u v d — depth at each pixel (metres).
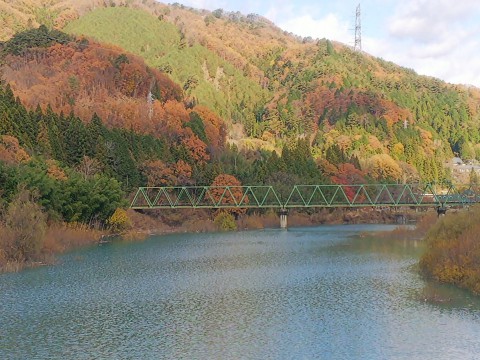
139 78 194.50
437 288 51.00
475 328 38.25
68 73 179.88
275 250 82.00
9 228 65.88
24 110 110.19
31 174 81.62
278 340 36.56
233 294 50.09
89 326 40.00
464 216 60.47
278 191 135.88
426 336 36.75
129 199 116.12
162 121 160.88
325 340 36.34
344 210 147.62
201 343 36.19
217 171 134.62
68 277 58.19
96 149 114.75
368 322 40.22
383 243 89.81
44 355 34.16
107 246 86.56
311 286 53.34
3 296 49.03
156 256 75.19
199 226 119.94
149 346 35.72
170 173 128.38
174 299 48.22
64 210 89.31
